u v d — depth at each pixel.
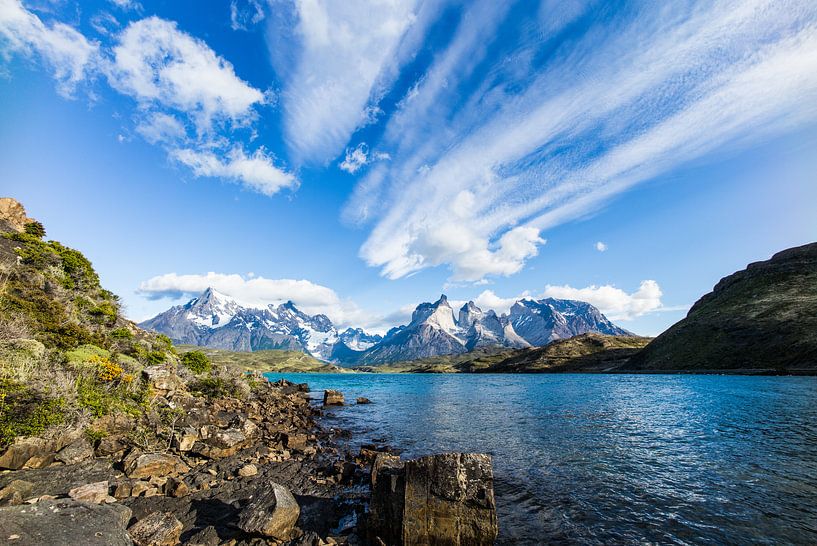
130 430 19.69
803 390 57.16
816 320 107.25
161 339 44.78
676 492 16.89
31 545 8.21
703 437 27.91
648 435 29.31
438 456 12.48
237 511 13.34
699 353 131.62
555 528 13.49
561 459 22.73
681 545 12.11
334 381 165.00
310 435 29.62
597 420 37.53
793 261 158.12
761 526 13.38
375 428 34.66
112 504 11.51
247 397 42.97
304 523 13.32
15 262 31.41
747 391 59.12
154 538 10.37
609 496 16.58
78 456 15.98
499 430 32.56
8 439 14.48
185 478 16.38
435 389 95.06
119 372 23.72
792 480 18.06
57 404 17.09
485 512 11.66
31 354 19.39
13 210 41.75
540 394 70.62
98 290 40.81
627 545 12.19
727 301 158.75
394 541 11.91
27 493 12.47
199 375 40.38
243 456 20.70
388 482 12.94
